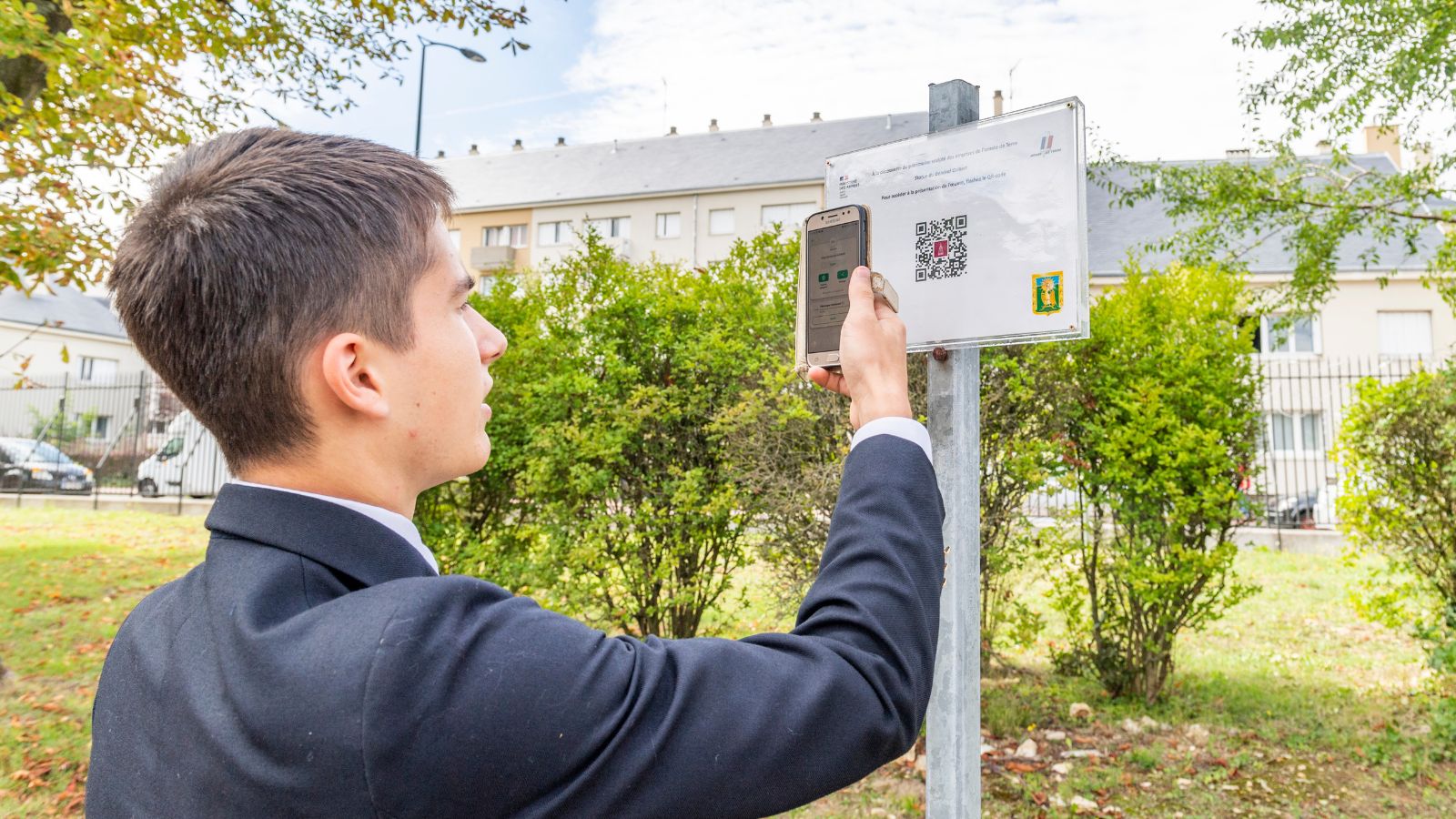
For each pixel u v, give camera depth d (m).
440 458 0.75
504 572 4.88
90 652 5.94
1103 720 4.74
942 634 1.95
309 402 0.68
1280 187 6.03
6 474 17.92
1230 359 4.95
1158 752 4.30
